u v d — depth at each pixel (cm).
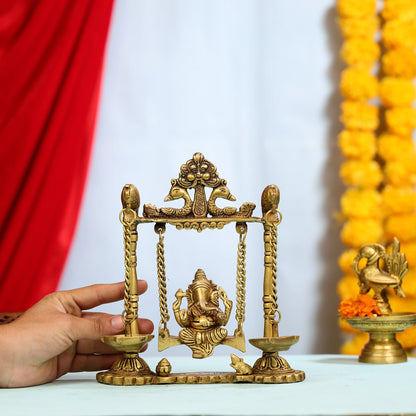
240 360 114
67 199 241
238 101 268
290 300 265
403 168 256
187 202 121
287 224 267
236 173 267
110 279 260
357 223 254
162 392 102
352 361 159
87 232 260
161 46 267
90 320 115
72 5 240
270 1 270
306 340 264
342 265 253
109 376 114
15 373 112
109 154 263
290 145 268
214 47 269
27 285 236
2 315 132
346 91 257
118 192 262
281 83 269
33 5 236
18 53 234
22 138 235
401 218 254
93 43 242
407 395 97
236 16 269
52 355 114
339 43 268
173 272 262
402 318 158
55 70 238
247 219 118
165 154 266
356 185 256
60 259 241
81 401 95
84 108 243
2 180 234
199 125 267
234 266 264
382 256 171
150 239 262
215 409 85
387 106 260
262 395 97
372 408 85
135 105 265
